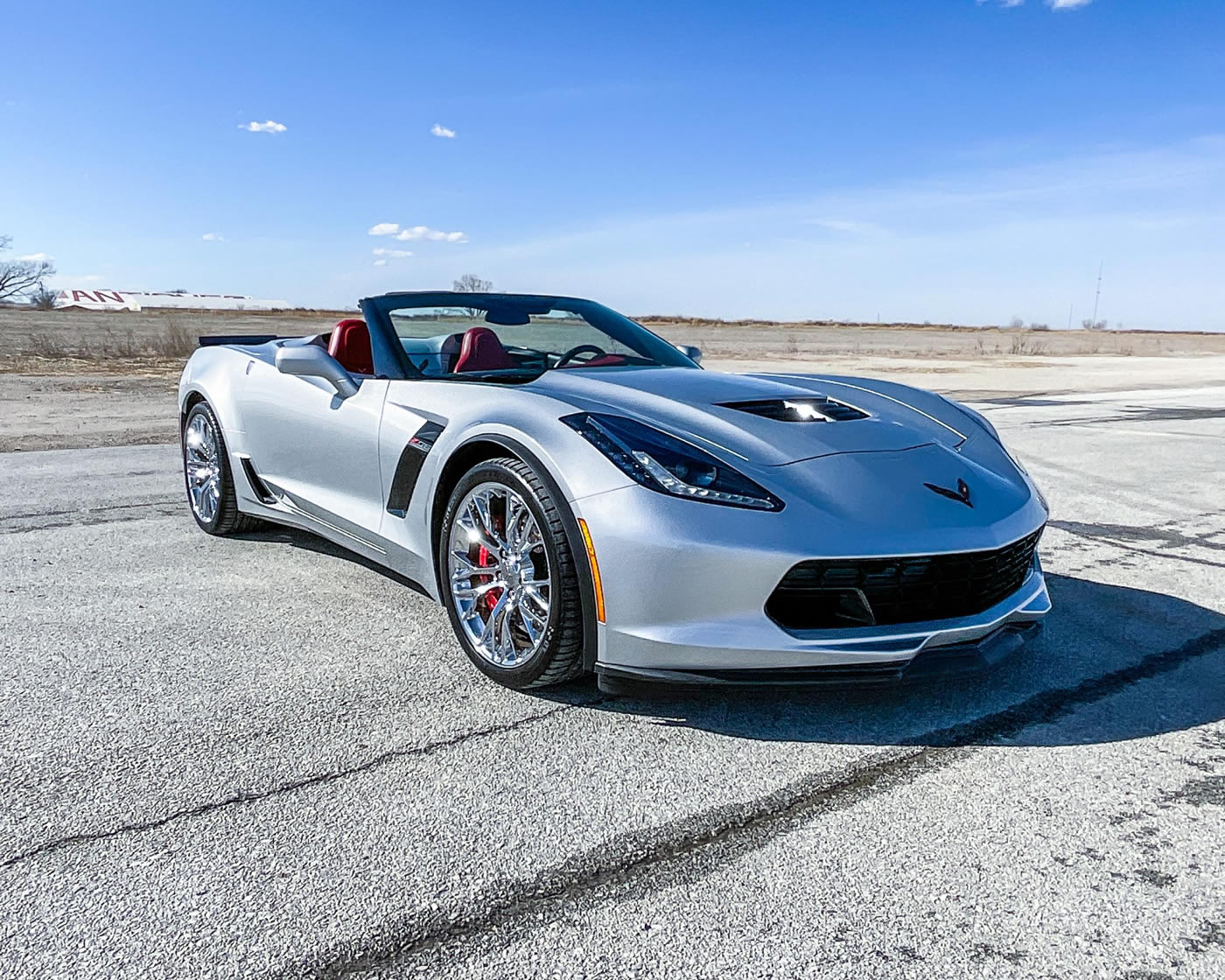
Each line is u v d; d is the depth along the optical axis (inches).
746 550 87.9
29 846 70.7
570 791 80.6
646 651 90.7
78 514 191.5
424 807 77.6
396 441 122.2
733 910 64.2
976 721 96.2
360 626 123.3
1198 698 102.5
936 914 64.2
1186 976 58.1
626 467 93.4
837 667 90.0
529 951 59.7
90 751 86.6
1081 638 122.3
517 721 95.0
